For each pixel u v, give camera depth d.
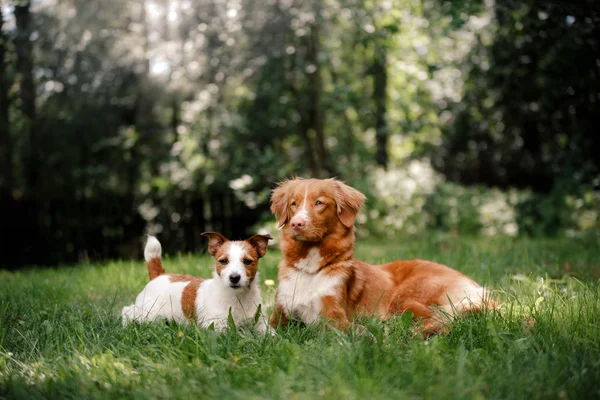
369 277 5.25
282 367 3.52
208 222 15.69
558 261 7.86
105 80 15.99
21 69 14.72
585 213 14.81
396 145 20.28
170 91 16.16
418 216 15.67
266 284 6.32
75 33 14.83
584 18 10.37
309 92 16.25
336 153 19.22
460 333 4.08
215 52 14.91
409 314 4.42
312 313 4.92
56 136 15.53
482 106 16.91
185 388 3.21
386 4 13.39
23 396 3.21
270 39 14.69
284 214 5.14
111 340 4.23
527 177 21.38
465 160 23.73
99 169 15.20
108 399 3.16
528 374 3.26
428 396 3.00
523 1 10.62
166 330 4.41
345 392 2.98
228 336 4.10
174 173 15.91
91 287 6.95
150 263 5.84
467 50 15.39
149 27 16.19
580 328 4.05
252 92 15.61
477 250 9.33
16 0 12.77
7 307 5.32
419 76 15.23
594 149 15.59
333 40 15.82
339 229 5.01
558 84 13.16
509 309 4.52
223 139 15.67
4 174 14.67
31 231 14.60
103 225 15.21
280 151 17.52
